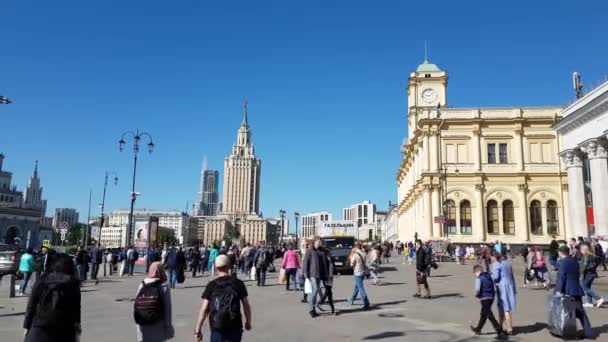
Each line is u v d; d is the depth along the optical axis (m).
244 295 6.81
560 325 10.76
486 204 56.62
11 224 151.62
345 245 36.00
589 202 44.03
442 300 17.86
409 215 72.44
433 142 58.00
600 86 35.59
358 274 15.91
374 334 11.35
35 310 6.46
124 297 19.72
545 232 55.41
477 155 57.19
